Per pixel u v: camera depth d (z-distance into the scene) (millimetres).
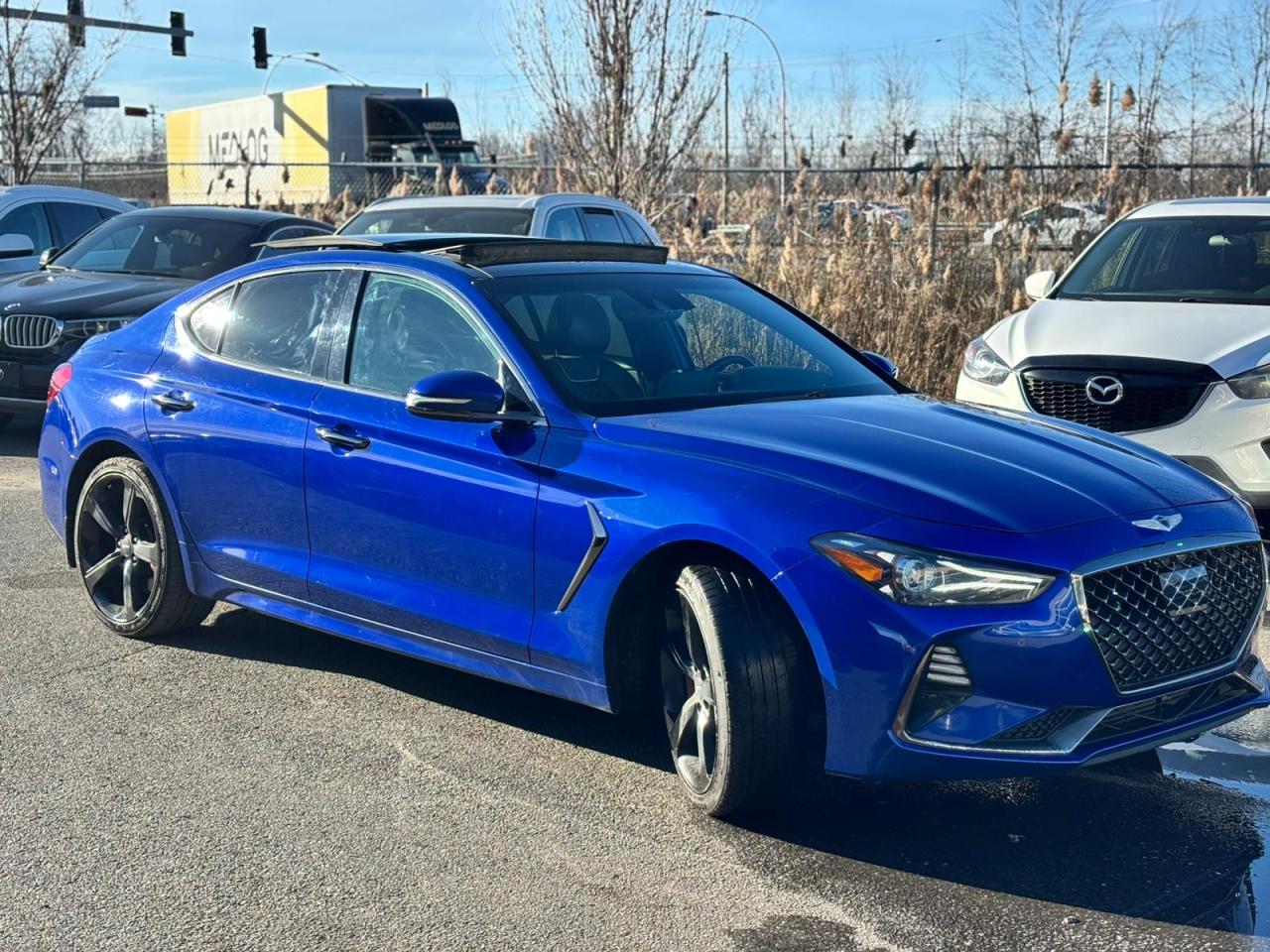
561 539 4078
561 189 14508
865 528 3572
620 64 13797
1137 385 7086
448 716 4777
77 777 4238
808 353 5000
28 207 12578
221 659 5375
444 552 4414
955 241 11898
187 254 10609
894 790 4168
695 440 4012
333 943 3266
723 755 3738
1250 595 3893
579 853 3732
